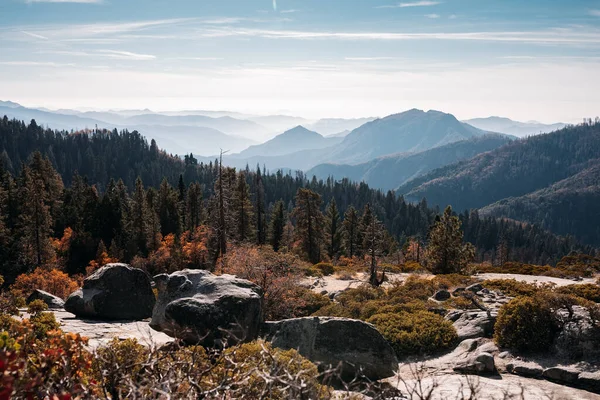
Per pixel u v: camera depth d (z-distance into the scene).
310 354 13.83
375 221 41.22
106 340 13.16
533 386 12.18
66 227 85.81
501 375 13.21
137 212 81.25
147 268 65.94
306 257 64.62
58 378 5.26
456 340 16.47
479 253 167.75
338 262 64.50
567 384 12.36
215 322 13.12
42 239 65.81
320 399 5.78
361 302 25.47
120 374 5.80
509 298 23.55
